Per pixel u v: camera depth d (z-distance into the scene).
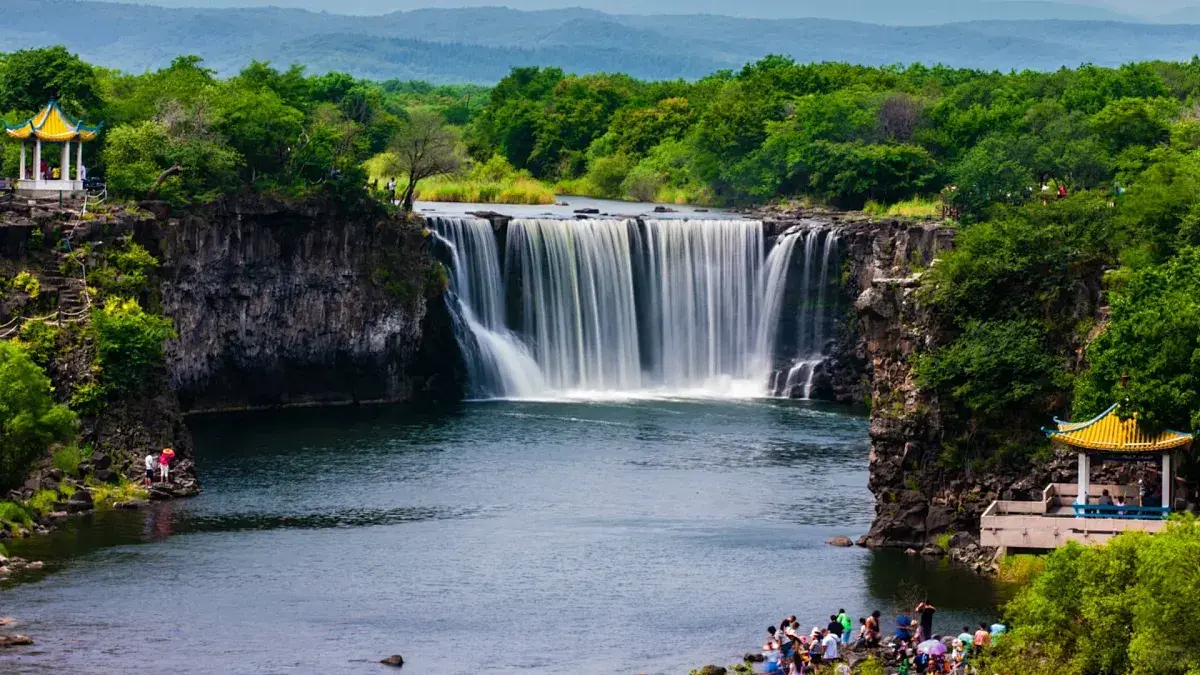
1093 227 109.56
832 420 155.75
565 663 82.50
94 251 130.50
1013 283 106.00
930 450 104.69
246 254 153.50
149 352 123.81
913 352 106.62
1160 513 92.56
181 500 116.81
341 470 127.75
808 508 116.81
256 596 92.94
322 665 81.50
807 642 83.38
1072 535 92.94
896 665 82.19
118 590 93.50
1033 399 102.25
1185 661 70.19
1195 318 91.94
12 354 108.62
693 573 98.69
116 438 121.38
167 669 80.31
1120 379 93.75
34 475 112.31
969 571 98.38
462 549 104.00
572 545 105.19
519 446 139.00
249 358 155.38
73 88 156.88
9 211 129.38
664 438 143.88
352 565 99.88
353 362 161.88
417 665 81.88
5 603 90.50
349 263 160.75
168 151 149.38
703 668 80.44
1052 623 78.06
